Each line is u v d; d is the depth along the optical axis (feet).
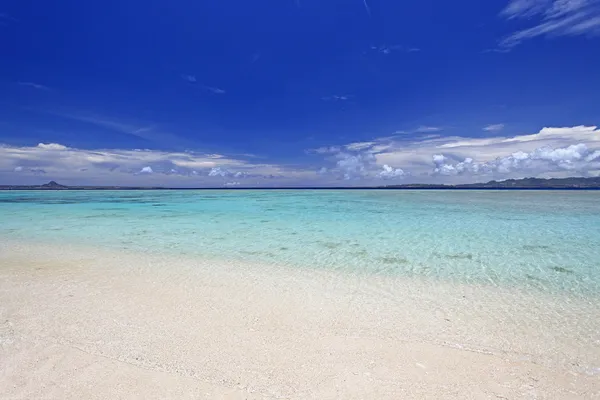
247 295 19.61
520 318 16.46
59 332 14.01
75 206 97.30
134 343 13.17
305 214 70.69
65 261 27.68
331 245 35.86
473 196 168.35
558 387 10.71
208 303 18.08
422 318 16.38
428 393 10.31
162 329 14.56
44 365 11.39
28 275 23.06
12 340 13.15
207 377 10.94
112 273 23.99
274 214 71.20
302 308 17.60
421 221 57.21
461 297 19.67
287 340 13.78
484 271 25.61
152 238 39.93
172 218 63.21
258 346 13.19
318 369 11.58
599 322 15.99
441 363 12.09
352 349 13.07
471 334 14.60
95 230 46.65
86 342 13.15
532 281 22.98
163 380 10.70
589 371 11.69
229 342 13.48
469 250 33.37
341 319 16.15
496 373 11.48
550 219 59.26
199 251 32.53
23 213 73.46
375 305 18.21
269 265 27.22
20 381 10.43
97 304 17.47
